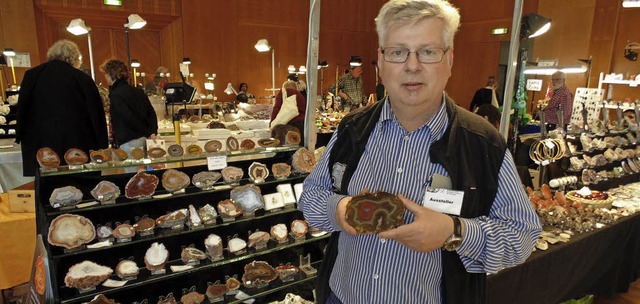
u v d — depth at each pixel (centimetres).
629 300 255
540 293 179
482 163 81
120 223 158
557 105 429
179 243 172
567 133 286
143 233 157
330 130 490
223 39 845
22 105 253
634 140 311
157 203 166
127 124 277
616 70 640
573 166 267
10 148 316
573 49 674
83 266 147
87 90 269
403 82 76
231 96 869
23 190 213
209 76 826
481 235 73
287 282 192
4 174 305
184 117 474
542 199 226
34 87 255
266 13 892
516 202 79
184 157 167
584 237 197
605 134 300
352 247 93
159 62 800
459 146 82
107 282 152
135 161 159
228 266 187
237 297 179
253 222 190
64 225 141
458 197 78
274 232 191
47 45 686
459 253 75
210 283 179
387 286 85
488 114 253
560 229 206
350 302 92
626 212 233
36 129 258
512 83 196
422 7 73
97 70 737
